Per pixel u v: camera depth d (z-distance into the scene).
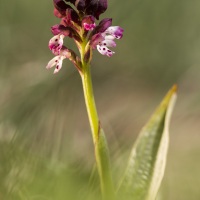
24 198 0.68
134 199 0.71
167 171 0.82
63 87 0.95
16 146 0.70
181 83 1.61
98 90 1.64
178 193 0.76
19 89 0.92
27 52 1.27
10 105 0.87
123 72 1.75
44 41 1.41
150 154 0.71
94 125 0.71
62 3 0.71
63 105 0.80
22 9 1.45
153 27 1.89
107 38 0.70
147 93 1.77
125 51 1.81
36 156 0.70
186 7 1.92
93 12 0.71
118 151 0.75
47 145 0.73
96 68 1.68
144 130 0.71
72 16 0.70
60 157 0.73
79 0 0.70
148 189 0.71
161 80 1.81
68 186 0.68
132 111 0.87
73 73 0.98
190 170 0.81
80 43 0.71
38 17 1.50
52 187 0.68
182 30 1.88
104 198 0.69
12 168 0.69
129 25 1.85
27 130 0.77
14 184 0.68
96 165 0.70
